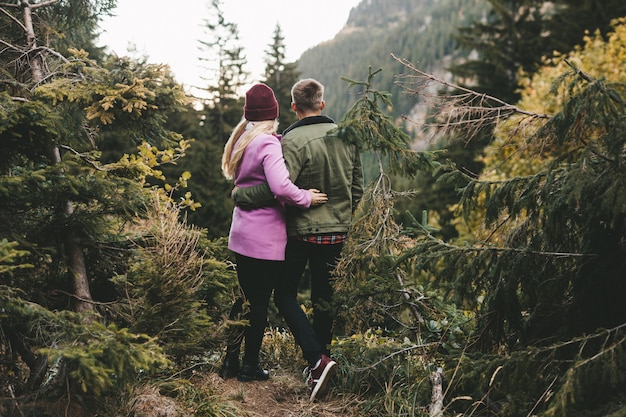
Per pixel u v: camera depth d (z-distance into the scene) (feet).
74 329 7.35
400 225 11.39
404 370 11.07
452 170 10.70
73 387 8.14
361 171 10.82
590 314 9.10
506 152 35.12
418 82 10.64
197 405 9.27
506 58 76.89
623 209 7.58
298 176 10.15
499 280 9.82
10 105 8.48
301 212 10.12
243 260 10.27
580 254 9.20
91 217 9.73
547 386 8.71
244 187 10.15
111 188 9.50
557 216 9.05
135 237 10.57
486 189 10.27
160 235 9.91
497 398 9.98
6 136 8.55
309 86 10.42
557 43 73.05
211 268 10.93
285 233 10.25
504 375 8.17
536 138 9.82
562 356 8.68
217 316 11.65
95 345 7.02
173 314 9.30
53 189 8.85
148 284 9.23
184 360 10.62
